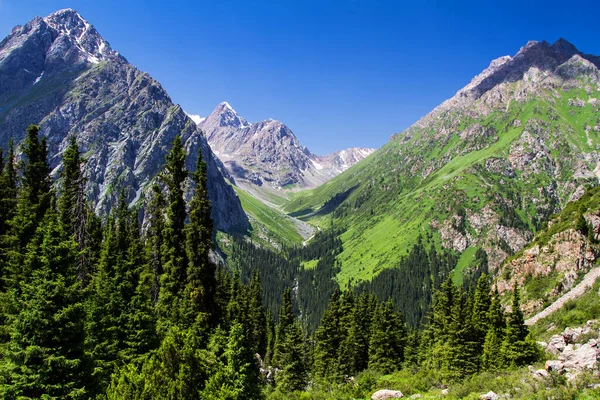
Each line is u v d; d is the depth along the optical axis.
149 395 28.23
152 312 43.53
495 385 40.03
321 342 88.69
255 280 105.19
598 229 93.19
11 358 28.36
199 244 51.31
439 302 88.06
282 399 60.72
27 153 57.31
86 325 37.06
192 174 54.56
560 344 55.69
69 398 28.41
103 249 57.50
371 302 107.00
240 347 39.41
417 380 58.28
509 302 96.81
